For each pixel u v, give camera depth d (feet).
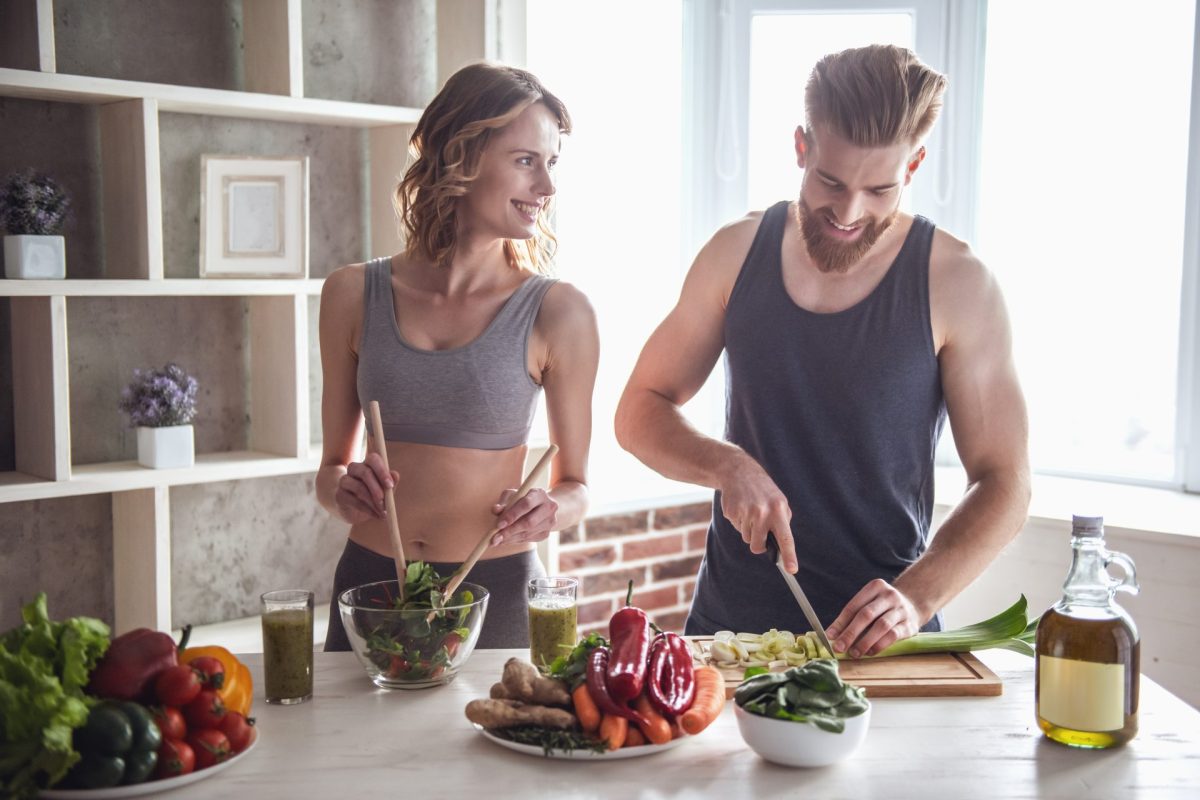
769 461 6.07
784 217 6.18
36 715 3.80
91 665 4.07
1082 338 11.35
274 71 8.91
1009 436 5.90
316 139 9.77
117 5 8.68
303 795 3.97
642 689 4.37
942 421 6.25
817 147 5.51
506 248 6.89
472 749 4.37
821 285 6.00
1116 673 4.33
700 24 11.74
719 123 11.75
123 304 8.88
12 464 8.39
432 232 6.55
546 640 5.21
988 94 11.64
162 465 8.41
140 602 8.59
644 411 6.35
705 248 6.41
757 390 6.06
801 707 4.20
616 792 3.99
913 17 11.48
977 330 5.87
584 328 6.64
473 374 6.46
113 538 8.87
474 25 9.91
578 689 4.37
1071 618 4.40
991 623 5.38
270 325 9.22
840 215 5.54
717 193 11.88
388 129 9.84
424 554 6.48
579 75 11.32
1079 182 11.25
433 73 10.45
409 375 6.48
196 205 9.16
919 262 5.90
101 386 8.82
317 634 9.16
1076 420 11.44
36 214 7.81
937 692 4.96
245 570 9.67
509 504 5.45
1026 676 5.25
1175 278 10.81
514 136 6.33
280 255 9.00
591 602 11.02
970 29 11.49
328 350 6.86
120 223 8.44
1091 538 4.42
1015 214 11.62
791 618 6.01
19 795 3.76
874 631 5.08
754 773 4.17
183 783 4.03
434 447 6.48
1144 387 11.05
